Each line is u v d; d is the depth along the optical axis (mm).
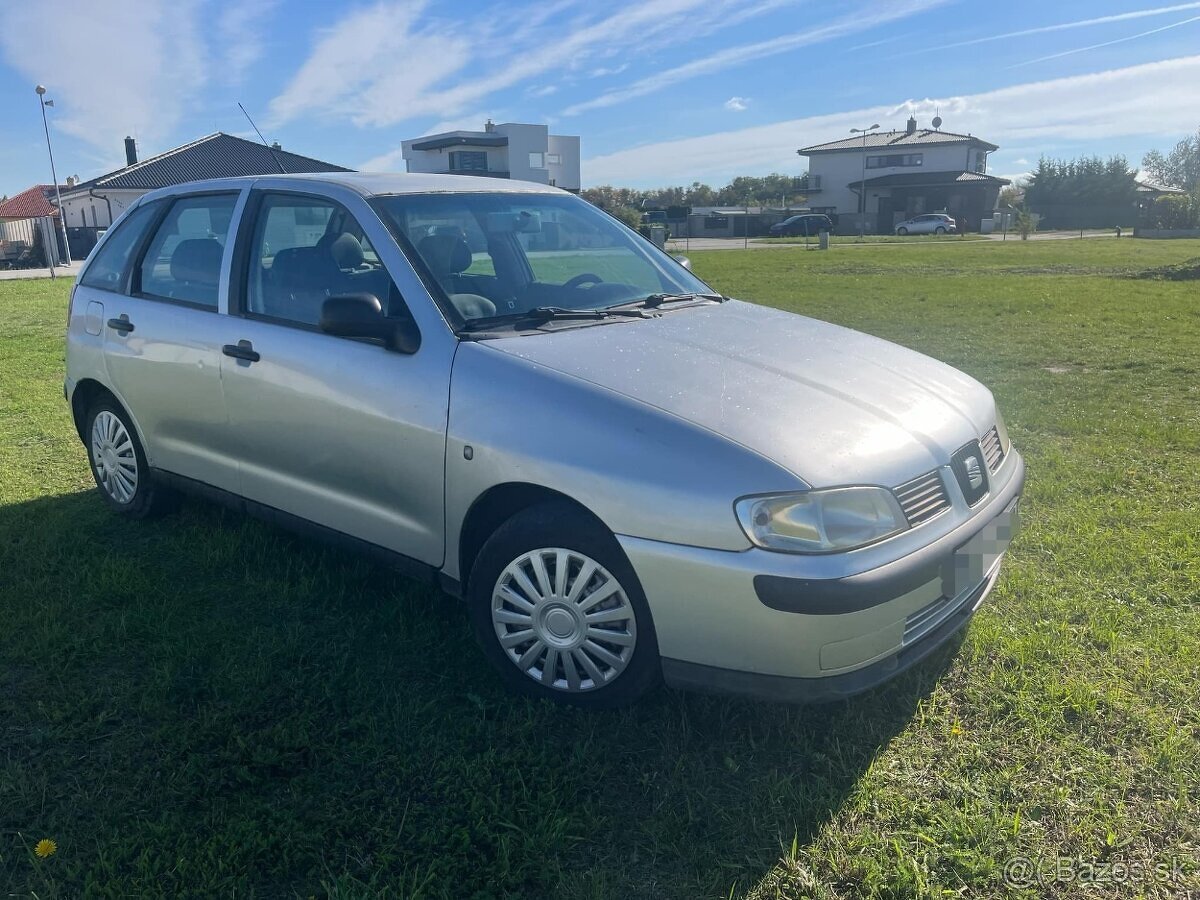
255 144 42000
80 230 39000
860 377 3268
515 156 57969
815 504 2646
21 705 3162
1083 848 2486
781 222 59438
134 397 4508
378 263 3576
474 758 2861
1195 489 5250
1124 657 3426
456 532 3246
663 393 2963
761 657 2682
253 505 4070
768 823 2582
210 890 2338
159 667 3383
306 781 2750
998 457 3434
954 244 38938
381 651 3518
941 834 2541
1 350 10945
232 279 4043
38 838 2523
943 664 3391
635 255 4445
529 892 2371
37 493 5371
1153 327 11383
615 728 3021
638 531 2768
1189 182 65312
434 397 3230
